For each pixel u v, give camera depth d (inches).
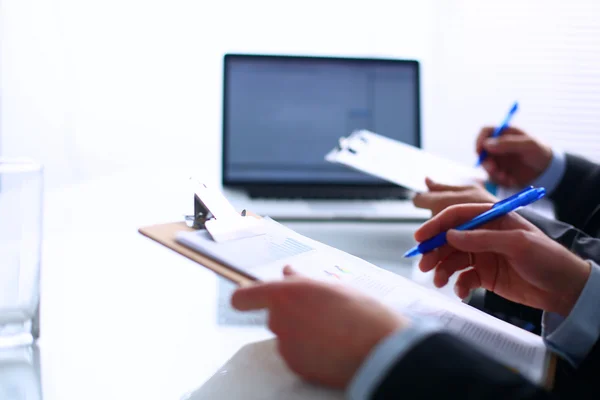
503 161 39.3
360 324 12.1
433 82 56.1
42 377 16.7
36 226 18.6
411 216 38.1
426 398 10.4
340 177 45.6
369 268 19.3
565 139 54.8
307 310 12.5
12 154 51.2
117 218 34.3
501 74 54.7
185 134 54.0
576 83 53.9
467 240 18.3
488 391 10.3
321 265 17.5
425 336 11.4
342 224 37.0
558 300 18.7
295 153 45.7
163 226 18.1
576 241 23.1
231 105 45.5
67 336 19.6
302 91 46.2
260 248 17.1
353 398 11.0
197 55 53.1
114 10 50.9
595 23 52.4
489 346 15.3
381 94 47.0
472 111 55.7
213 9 52.8
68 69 50.9
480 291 25.3
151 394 15.7
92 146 52.4
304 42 55.0
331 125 46.3
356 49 55.5
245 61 45.9
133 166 49.6
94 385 16.3
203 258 15.6
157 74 52.7
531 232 19.2
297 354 12.4
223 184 44.9
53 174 51.8
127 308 22.1
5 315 18.5
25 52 49.8
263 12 53.8
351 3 54.5
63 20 50.0
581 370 16.8
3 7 48.5
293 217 37.1
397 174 35.1
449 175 35.7
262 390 15.3
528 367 14.6
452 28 54.6
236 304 13.2
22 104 50.6
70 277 25.2
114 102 52.3
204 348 18.6
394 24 55.1
